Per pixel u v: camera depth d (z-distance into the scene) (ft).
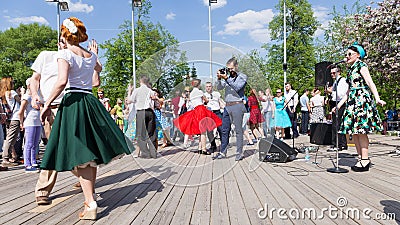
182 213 8.08
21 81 112.16
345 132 12.92
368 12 33.58
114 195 9.91
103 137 7.81
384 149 19.81
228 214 7.93
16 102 16.07
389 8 31.48
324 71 17.19
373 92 12.38
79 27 8.13
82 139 7.51
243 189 10.29
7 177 13.29
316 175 12.32
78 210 8.50
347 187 10.39
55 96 7.52
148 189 10.55
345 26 40.70
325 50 58.70
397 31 30.83
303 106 32.01
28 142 14.21
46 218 7.93
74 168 7.86
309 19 66.44
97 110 8.08
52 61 10.13
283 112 25.44
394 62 30.32
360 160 13.24
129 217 7.86
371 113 12.67
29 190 10.87
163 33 67.46
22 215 8.18
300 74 63.72
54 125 7.77
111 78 69.77
